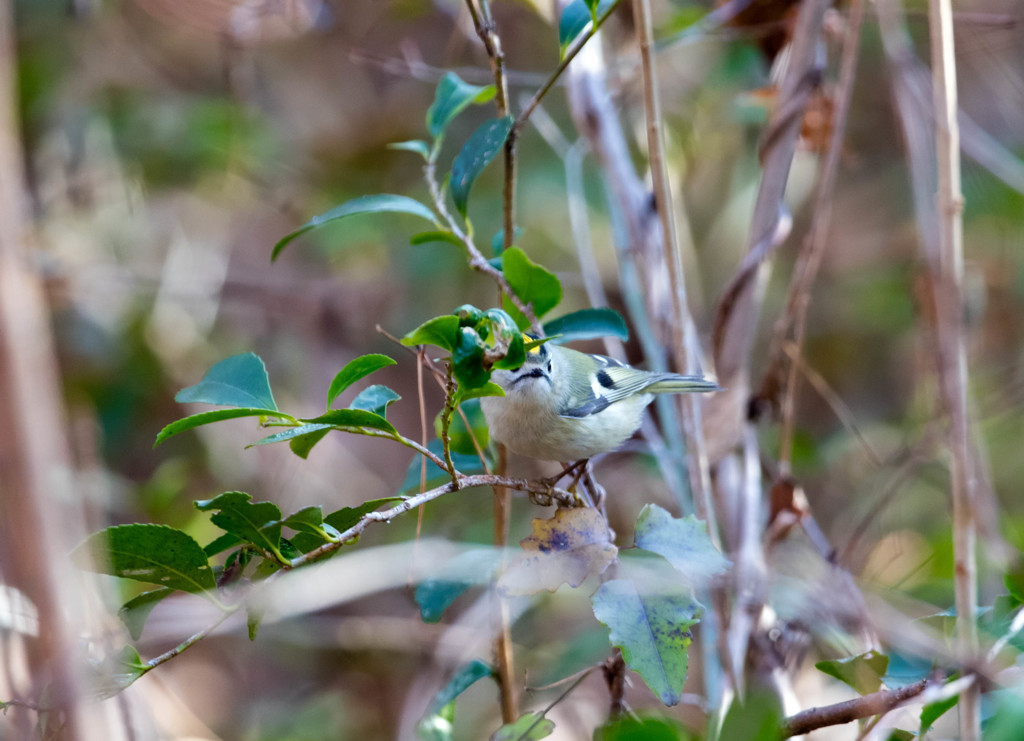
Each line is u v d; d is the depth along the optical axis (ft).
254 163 43.96
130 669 13.37
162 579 14.08
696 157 42.27
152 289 40.09
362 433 15.15
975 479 25.41
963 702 15.38
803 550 25.02
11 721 12.51
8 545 10.65
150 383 39.65
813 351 47.98
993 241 44.32
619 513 36.58
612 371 27.81
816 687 26.32
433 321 13.47
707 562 15.75
